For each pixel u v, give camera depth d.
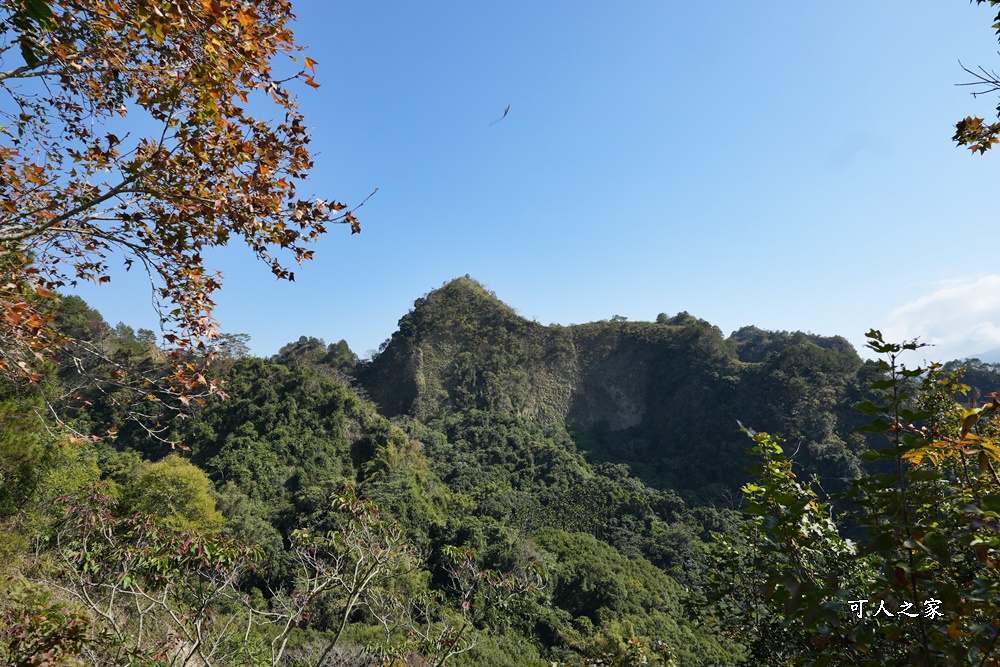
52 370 6.58
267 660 5.23
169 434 34.47
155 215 3.35
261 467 33.03
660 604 25.20
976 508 1.40
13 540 6.65
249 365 42.03
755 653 3.66
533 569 5.43
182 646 4.75
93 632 4.22
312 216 3.43
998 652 1.41
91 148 3.45
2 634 3.59
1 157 3.50
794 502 1.89
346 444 39.31
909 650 1.46
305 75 3.25
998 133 3.02
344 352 71.50
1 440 7.02
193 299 3.70
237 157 3.22
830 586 1.54
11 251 3.04
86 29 2.86
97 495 5.10
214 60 2.85
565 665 6.71
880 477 1.69
